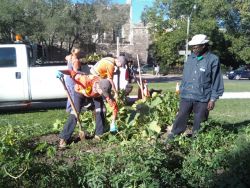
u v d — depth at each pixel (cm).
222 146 313
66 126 380
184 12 3197
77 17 2056
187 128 441
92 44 2242
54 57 2131
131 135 401
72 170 247
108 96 397
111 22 2262
